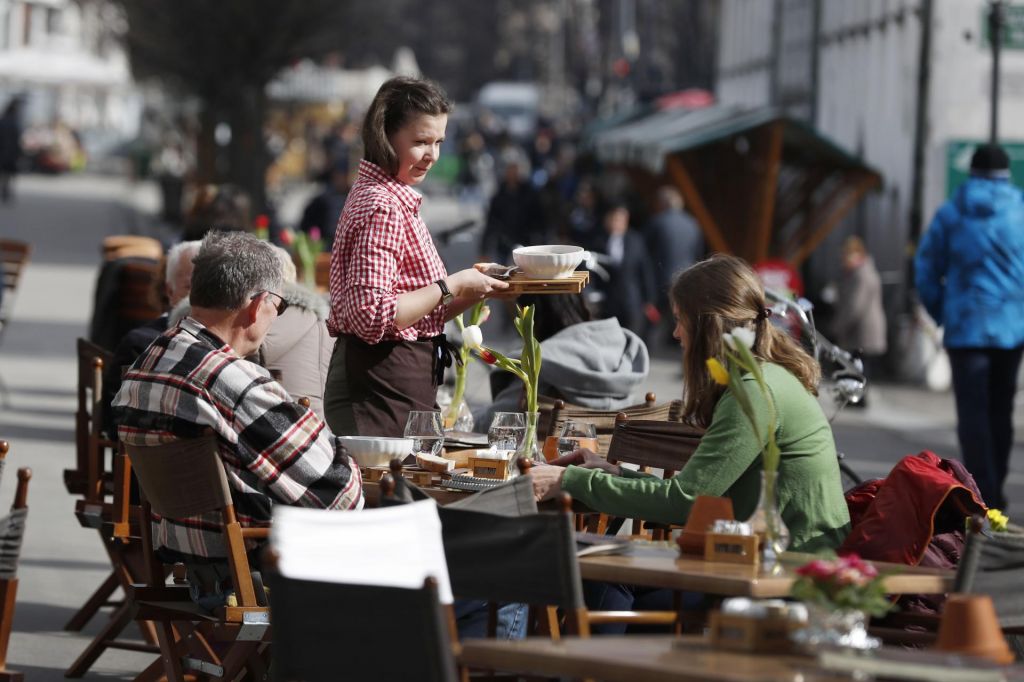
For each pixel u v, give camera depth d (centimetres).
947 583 720
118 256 1802
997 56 2761
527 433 949
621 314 3059
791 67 4488
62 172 10075
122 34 5469
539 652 573
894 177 3431
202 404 848
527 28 15488
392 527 659
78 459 1130
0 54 8250
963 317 1753
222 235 891
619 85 7569
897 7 3419
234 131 5400
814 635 582
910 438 2412
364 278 945
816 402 838
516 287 953
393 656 569
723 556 708
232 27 5206
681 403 1082
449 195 9612
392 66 12788
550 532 651
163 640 923
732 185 3678
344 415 981
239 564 840
